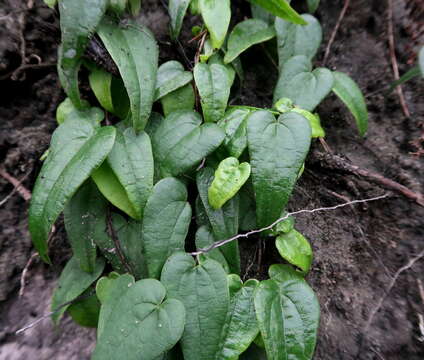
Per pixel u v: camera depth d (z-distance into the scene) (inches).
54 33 9.8
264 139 8.1
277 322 8.1
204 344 7.5
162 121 9.5
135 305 7.5
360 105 10.2
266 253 10.6
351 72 12.2
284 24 10.5
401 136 11.1
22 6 10.4
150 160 8.4
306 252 9.3
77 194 9.2
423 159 10.5
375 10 12.0
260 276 10.5
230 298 8.4
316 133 9.2
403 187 9.8
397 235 10.2
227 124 9.1
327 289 10.5
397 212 10.3
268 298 8.3
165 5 11.2
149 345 6.9
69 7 7.8
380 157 11.1
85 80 11.1
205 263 8.1
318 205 11.1
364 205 10.7
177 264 8.0
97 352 7.0
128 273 8.5
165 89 9.6
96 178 8.6
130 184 8.2
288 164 8.0
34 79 11.4
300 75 10.1
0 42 10.5
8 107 11.4
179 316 7.1
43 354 10.5
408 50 11.5
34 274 11.3
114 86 9.9
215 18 9.4
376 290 10.1
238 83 11.6
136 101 8.3
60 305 9.2
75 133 8.9
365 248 10.5
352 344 9.9
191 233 10.2
